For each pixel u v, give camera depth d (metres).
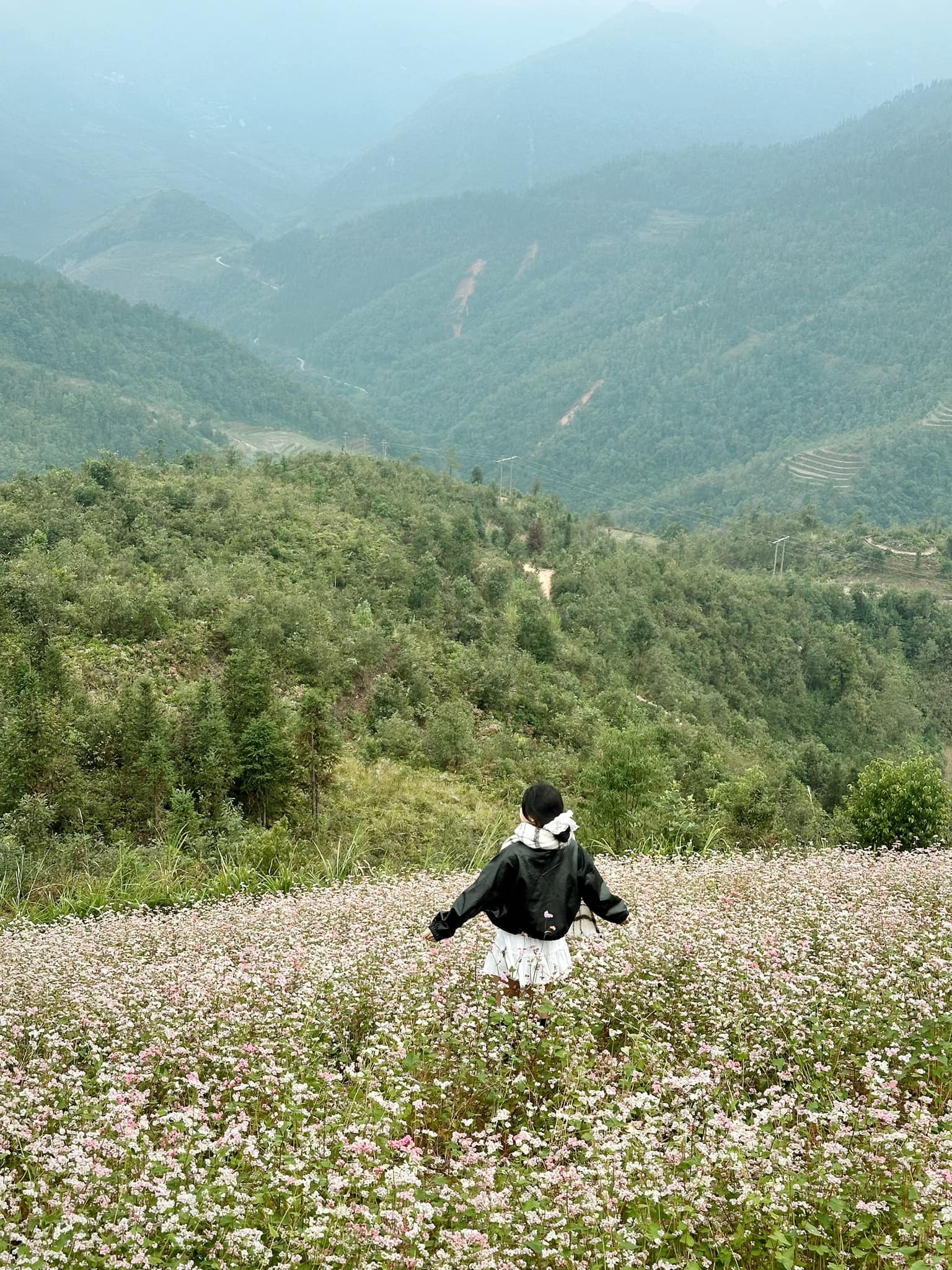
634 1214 3.93
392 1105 4.48
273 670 35.75
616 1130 4.20
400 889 9.48
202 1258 3.75
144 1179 3.93
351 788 28.70
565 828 5.89
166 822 22.22
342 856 18.75
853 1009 5.61
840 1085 4.98
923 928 6.91
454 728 35.72
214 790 24.16
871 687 107.56
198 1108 4.73
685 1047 5.46
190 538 51.56
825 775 42.09
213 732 25.12
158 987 6.61
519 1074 5.25
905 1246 3.55
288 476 81.12
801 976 5.89
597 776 20.28
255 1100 4.88
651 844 17.64
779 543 155.75
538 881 5.80
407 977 6.27
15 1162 4.48
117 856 19.48
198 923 9.00
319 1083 5.13
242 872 15.39
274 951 7.30
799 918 7.25
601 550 112.94
